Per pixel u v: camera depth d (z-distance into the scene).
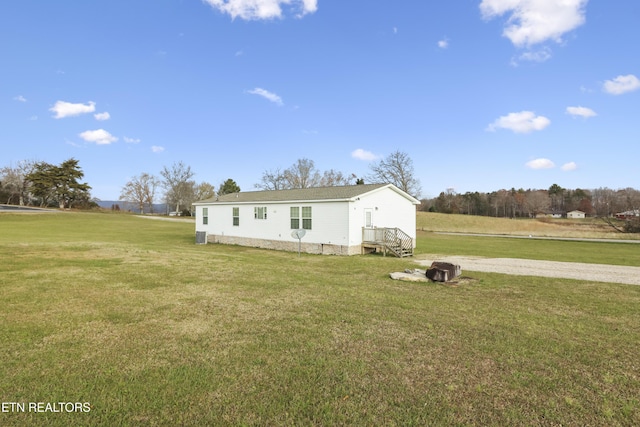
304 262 12.41
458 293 7.23
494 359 3.82
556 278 9.20
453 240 26.86
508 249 19.47
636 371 3.58
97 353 3.78
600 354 4.01
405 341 4.31
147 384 3.12
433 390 3.13
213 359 3.69
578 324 5.14
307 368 3.52
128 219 47.50
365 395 3.03
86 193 64.44
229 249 18.17
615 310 6.00
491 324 5.05
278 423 2.60
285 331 4.59
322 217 16.75
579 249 19.89
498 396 3.05
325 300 6.28
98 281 7.40
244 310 5.54
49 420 2.56
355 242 16.27
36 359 3.59
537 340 4.42
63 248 12.48
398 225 19.12
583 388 3.22
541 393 3.12
